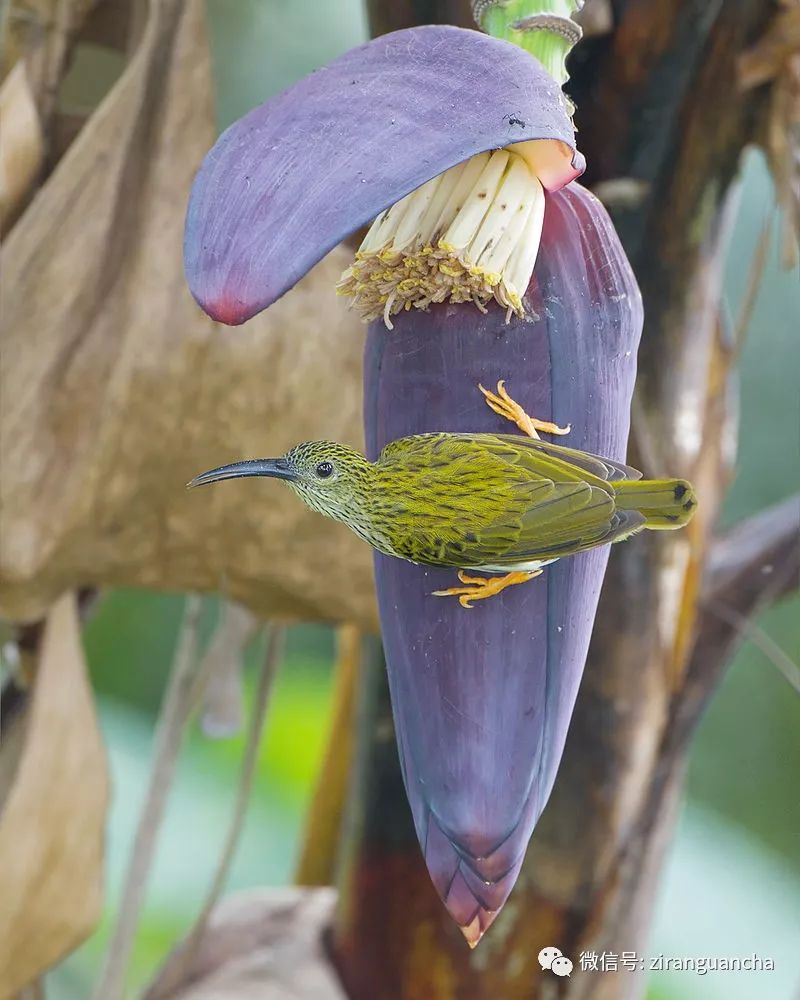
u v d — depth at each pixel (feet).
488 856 15.06
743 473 27.78
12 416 15.66
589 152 15.80
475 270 14.99
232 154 14.80
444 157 14.80
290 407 15.70
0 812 15.88
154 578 15.80
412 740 15.11
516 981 16.07
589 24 15.69
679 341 15.88
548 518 15.07
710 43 15.72
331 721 17.24
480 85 14.84
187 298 15.67
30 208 15.67
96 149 15.67
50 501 15.67
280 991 16.19
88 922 15.98
